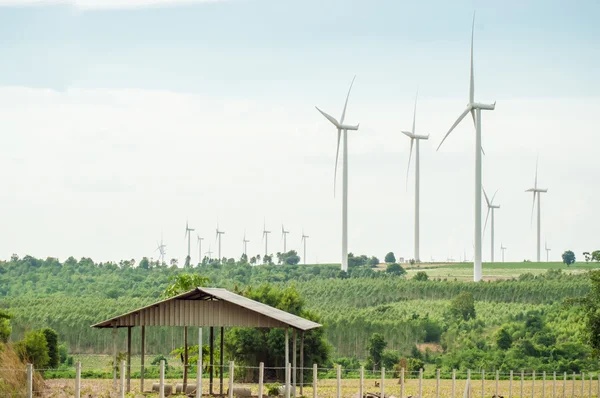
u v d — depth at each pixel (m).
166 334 146.00
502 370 125.94
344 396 68.19
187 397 64.62
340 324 154.38
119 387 71.62
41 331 94.19
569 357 130.75
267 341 105.44
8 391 53.91
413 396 69.19
